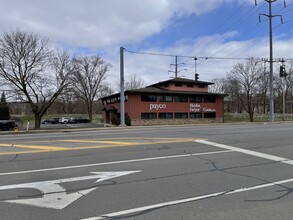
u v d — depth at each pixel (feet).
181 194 20.31
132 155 34.81
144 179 24.18
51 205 18.24
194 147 40.70
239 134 57.11
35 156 34.63
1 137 60.64
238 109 295.07
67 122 242.17
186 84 171.22
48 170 27.50
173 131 66.49
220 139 49.16
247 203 18.47
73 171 27.04
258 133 58.80
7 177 25.05
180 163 30.40
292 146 41.65
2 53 127.95
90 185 22.52
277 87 252.21
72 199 19.31
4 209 17.60
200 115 166.40
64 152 37.19
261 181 23.63
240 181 23.61
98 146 42.04
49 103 140.15
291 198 19.42
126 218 16.20
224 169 27.81
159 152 36.81
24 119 281.13
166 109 157.38
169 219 16.01
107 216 16.49
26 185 22.59
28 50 131.44
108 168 28.14
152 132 64.85
